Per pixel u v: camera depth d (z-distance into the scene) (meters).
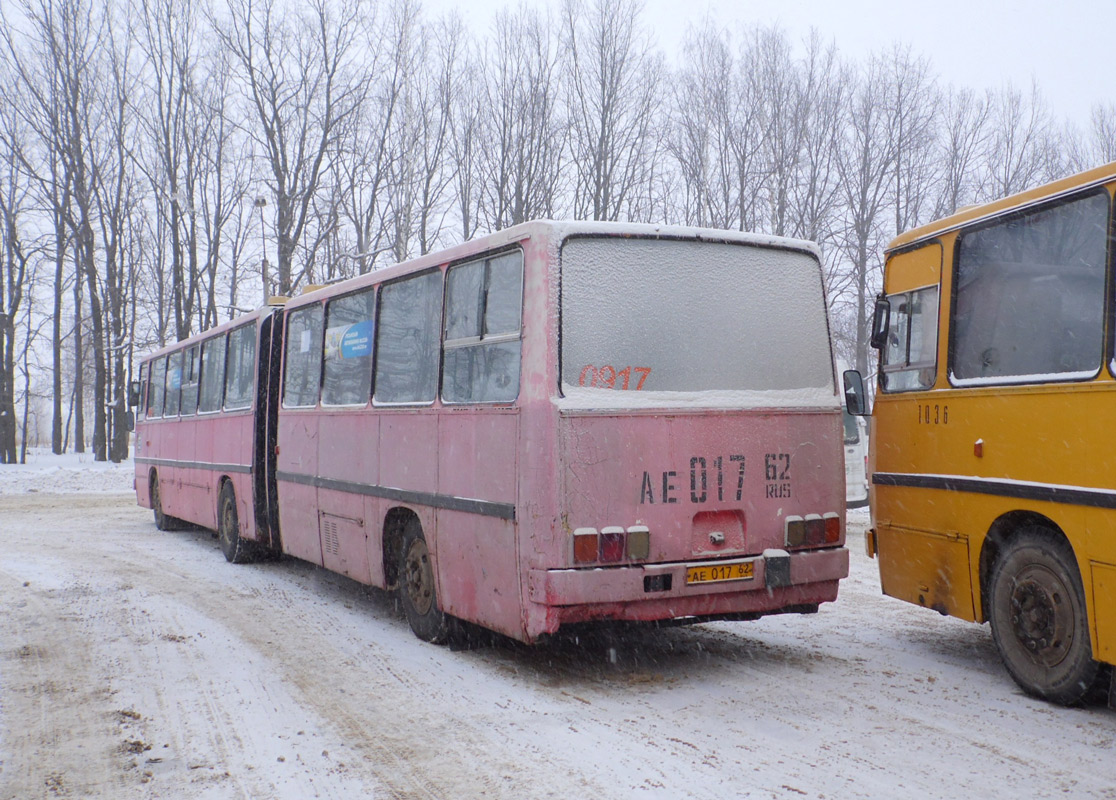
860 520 16.66
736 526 6.34
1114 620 5.07
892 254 7.18
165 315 41.44
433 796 4.36
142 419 18.25
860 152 30.91
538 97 33.00
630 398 6.09
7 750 5.08
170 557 12.88
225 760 4.89
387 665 6.86
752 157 31.28
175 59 36.19
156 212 38.88
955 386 6.34
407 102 35.19
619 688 6.20
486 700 5.93
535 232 6.11
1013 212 5.93
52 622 8.42
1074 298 5.42
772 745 4.98
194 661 6.98
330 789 4.47
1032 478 5.65
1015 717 5.43
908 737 5.09
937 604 6.54
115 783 4.59
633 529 5.96
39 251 40.62
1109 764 4.65
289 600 9.55
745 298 6.61
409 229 34.88
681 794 4.31
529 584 5.93
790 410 6.57
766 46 31.72
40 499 24.08
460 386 6.96
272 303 11.98
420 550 7.62
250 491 11.48
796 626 8.12
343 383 9.12
